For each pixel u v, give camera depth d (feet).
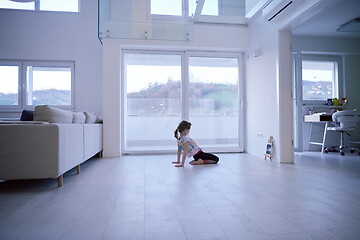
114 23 10.80
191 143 10.89
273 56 11.73
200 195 6.01
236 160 11.96
